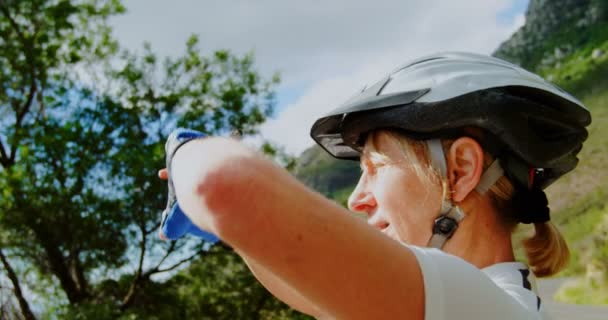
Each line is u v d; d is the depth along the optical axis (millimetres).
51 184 14766
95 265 15523
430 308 851
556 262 1591
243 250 757
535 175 1626
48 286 16156
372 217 1434
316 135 1787
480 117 1326
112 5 18109
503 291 1013
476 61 1429
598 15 122375
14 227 14477
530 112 1380
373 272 808
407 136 1373
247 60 18453
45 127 15719
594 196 58156
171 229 1050
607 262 27141
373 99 1371
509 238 1435
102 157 15391
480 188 1381
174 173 812
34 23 17812
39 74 17047
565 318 23344
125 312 15180
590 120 1509
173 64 18031
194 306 16438
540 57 123188
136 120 16906
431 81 1357
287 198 762
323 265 771
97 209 14773
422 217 1352
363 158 1452
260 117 18344
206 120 17859
